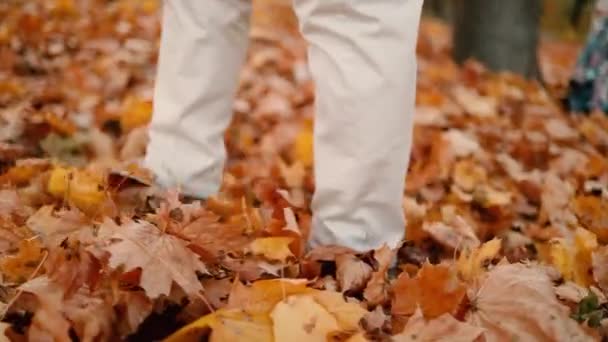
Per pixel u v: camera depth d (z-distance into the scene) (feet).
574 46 39.09
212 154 6.82
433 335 4.80
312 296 5.11
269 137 10.77
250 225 6.49
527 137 12.16
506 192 9.32
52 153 9.13
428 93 13.85
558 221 8.15
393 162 5.70
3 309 4.93
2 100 11.38
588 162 10.53
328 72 5.62
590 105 14.55
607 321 5.52
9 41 14.94
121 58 14.87
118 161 8.86
